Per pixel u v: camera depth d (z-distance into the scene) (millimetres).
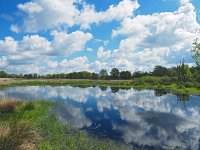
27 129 13547
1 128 12148
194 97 44688
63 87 73938
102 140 15742
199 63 25281
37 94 46906
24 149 11281
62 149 13406
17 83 82625
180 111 28547
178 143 15969
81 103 34875
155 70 137625
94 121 21984
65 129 17906
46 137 15352
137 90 62906
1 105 22031
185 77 82188
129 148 14414
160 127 20344
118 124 21016
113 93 52719
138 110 29016
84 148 13789
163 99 40969
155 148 14758
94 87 76000
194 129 19859
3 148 10664
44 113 23594
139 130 19156
